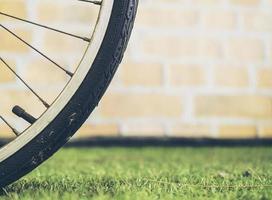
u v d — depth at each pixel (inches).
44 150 60.6
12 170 60.6
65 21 153.6
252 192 70.3
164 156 134.3
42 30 152.1
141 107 157.9
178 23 160.1
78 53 153.8
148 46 158.6
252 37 163.3
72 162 119.6
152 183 76.8
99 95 60.4
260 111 162.9
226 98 161.6
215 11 161.6
